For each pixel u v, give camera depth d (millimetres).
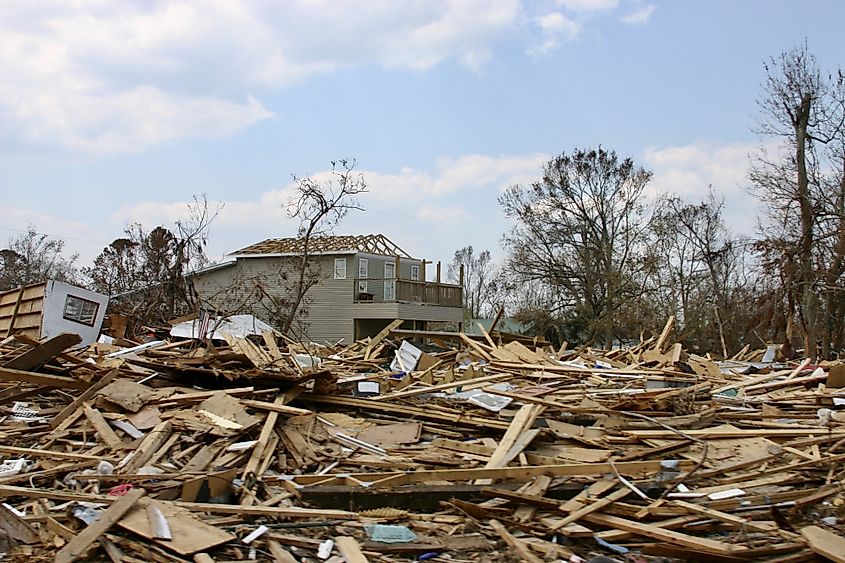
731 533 5656
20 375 8680
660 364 14781
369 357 15305
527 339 19875
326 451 7746
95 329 15734
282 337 15656
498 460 7324
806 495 6402
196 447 7398
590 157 37844
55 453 7059
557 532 5566
